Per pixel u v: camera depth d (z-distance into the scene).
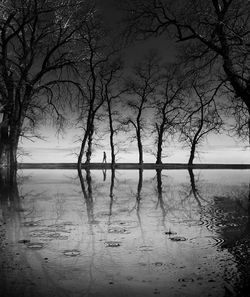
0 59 31.89
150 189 19.42
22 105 33.69
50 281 5.77
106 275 6.00
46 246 7.69
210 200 14.87
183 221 10.44
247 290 5.38
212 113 17.27
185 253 7.19
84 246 7.70
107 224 10.00
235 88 16.22
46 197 16.02
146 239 8.30
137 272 6.15
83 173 33.78
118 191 18.50
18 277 5.93
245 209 12.43
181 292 5.34
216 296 5.20
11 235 8.68
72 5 32.62
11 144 33.78
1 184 22.05
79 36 35.22
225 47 14.49
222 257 6.91
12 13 30.75
